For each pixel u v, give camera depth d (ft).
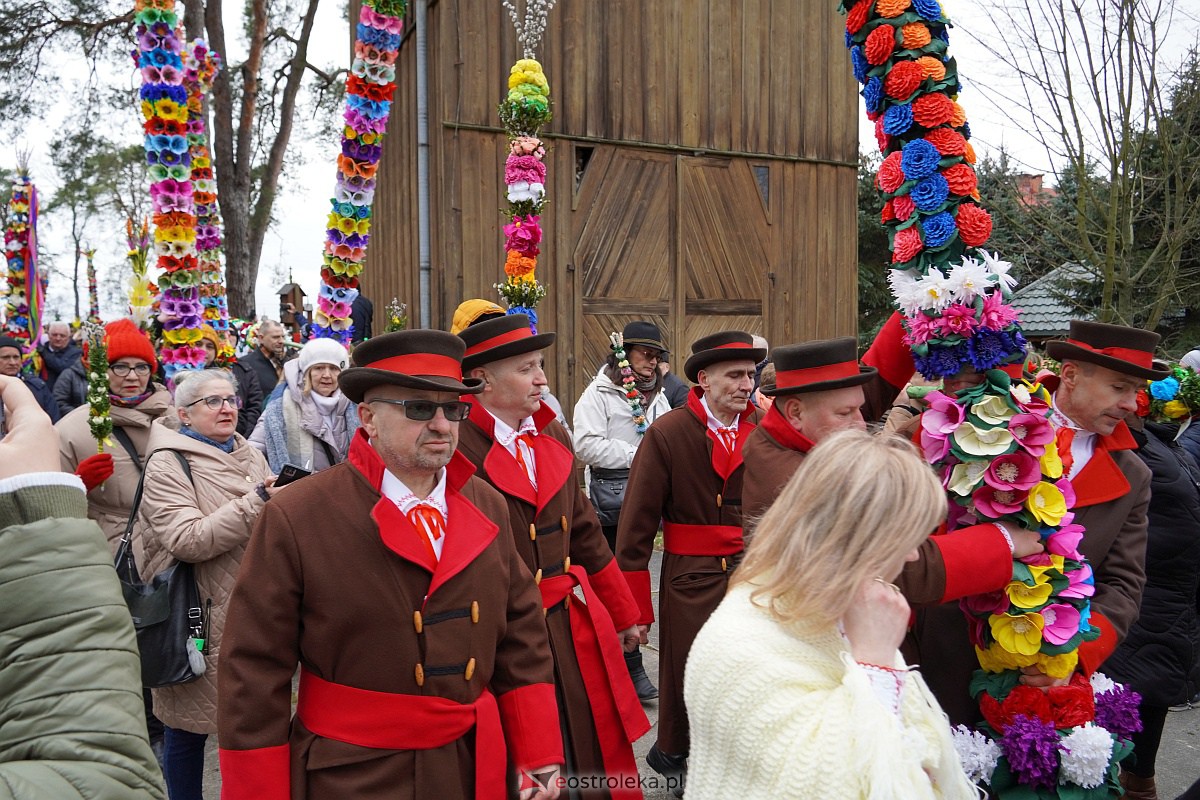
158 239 15.31
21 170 27.89
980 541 7.19
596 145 28.14
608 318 28.60
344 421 14.10
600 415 16.38
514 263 14.56
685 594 11.47
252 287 54.60
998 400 7.35
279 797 6.48
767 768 4.66
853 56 8.43
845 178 32.50
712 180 30.07
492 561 7.38
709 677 5.05
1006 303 7.69
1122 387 8.41
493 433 9.73
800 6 31.35
